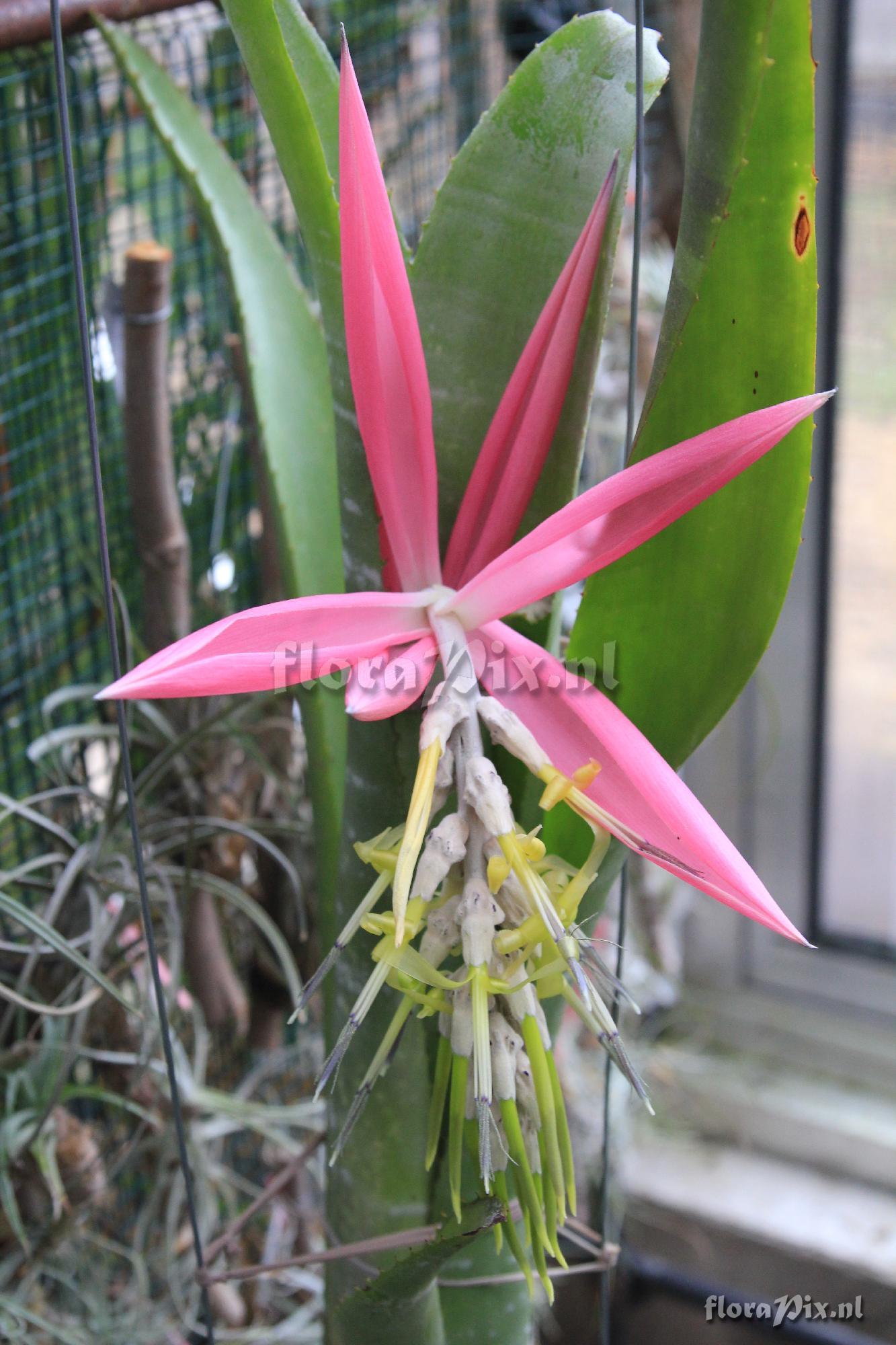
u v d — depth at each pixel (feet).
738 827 3.46
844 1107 3.44
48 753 2.09
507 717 1.24
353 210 1.20
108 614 1.33
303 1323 2.50
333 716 1.65
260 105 1.37
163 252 1.90
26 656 2.18
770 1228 3.25
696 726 1.46
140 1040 2.07
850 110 2.90
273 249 1.76
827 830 3.42
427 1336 1.49
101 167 2.13
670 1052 3.60
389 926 1.20
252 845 2.42
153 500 2.06
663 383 1.34
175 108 1.71
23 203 2.02
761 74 1.19
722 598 1.40
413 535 1.36
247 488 2.58
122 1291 2.43
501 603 1.27
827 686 3.32
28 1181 2.05
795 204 1.26
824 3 2.80
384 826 1.49
